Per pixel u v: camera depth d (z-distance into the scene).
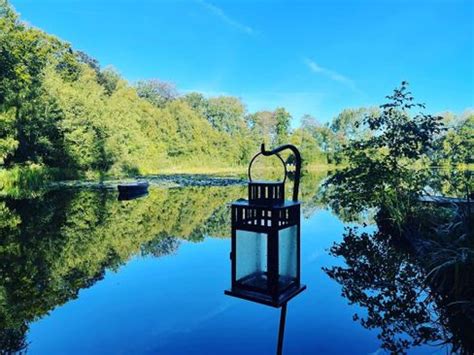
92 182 16.80
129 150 27.34
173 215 7.45
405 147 5.30
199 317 2.44
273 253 2.00
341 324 2.32
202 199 10.40
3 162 15.12
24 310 2.61
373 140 5.58
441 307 2.58
